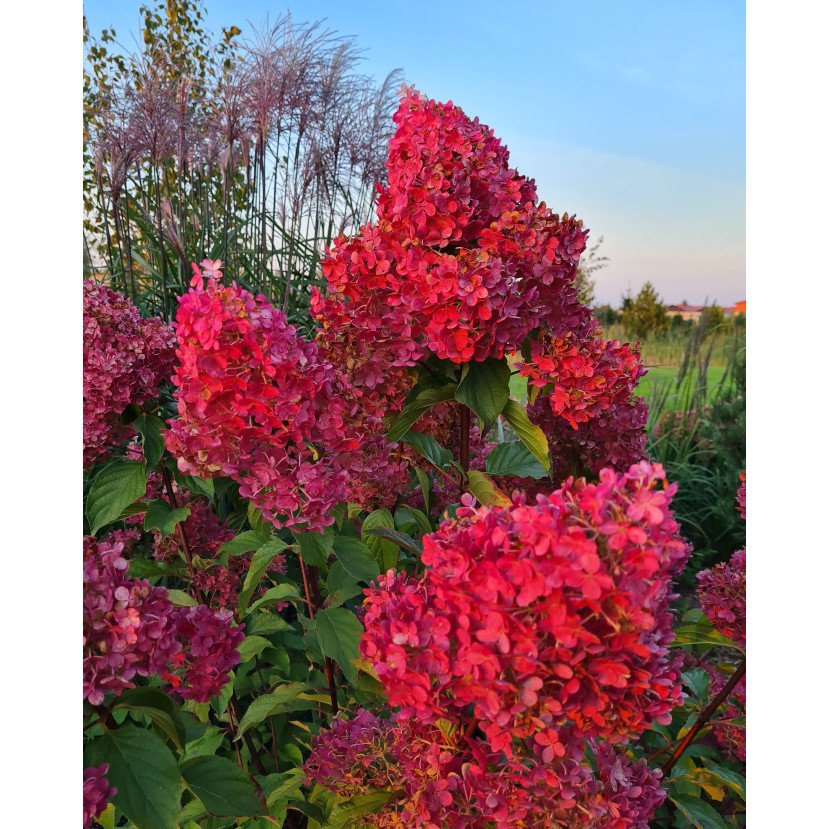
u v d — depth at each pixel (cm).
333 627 143
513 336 148
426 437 186
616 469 188
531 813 99
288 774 161
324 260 156
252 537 162
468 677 91
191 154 268
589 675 88
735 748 161
